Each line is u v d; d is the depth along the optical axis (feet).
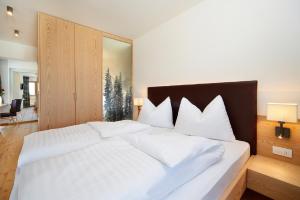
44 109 7.72
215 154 3.64
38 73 7.60
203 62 7.11
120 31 9.96
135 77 11.19
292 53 4.80
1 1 6.98
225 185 3.45
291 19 4.80
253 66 5.60
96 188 2.28
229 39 6.21
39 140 4.86
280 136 4.86
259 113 5.48
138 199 2.25
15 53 14.01
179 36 8.14
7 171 7.02
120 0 6.90
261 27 5.39
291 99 4.83
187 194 2.73
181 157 2.90
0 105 16.81
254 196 4.67
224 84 6.14
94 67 9.41
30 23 9.55
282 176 4.13
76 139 4.99
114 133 5.67
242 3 5.83
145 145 3.62
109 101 10.22
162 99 8.74
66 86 8.36
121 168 2.84
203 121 5.77
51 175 2.68
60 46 8.19
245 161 4.75
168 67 8.81
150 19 8.57
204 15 7.01
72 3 7.10
